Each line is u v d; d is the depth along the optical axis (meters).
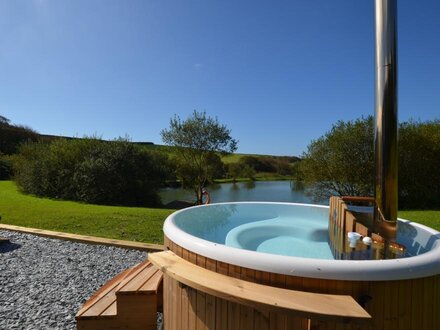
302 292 1.34
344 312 1.17
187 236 1.86
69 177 12.03
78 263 3.94
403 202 12.38
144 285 2.16
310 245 2.71
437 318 1.49
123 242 4.70
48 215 7.16
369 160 11.68
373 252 1.83
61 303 2.83
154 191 14.07
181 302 1.76
